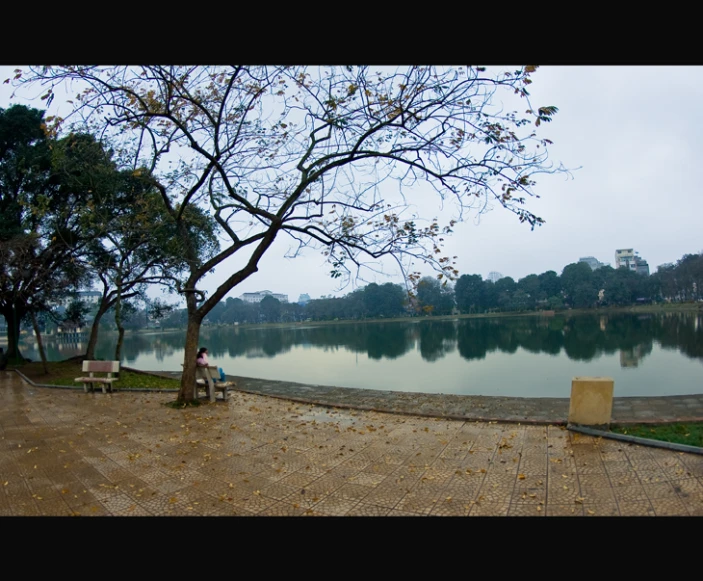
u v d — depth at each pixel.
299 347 38.78
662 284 87.31
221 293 9.95
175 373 16.55
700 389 14.76
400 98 7.84
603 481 4.88
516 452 5.93
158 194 14.29
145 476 5.40
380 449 6.24
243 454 6.17
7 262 16.34
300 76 8.26
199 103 8.77
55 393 12.18
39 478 5.41
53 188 18.69
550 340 36.06
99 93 7.90
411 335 48.94
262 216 9.89
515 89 6.80
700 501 4.31
